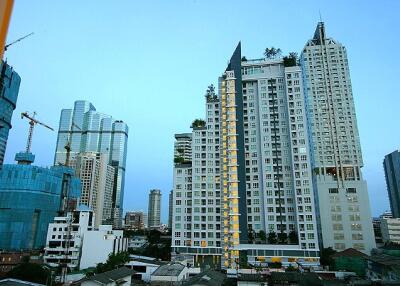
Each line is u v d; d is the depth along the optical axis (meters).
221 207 150.50
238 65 168.50
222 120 162.62
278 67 171.00
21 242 197.75
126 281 91.00
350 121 193.50
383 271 96.94
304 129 153.75
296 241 144.50
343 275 112.88
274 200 153.25
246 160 163.25
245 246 139.12
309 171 147.50
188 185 169.75
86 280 78.19
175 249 160.50
